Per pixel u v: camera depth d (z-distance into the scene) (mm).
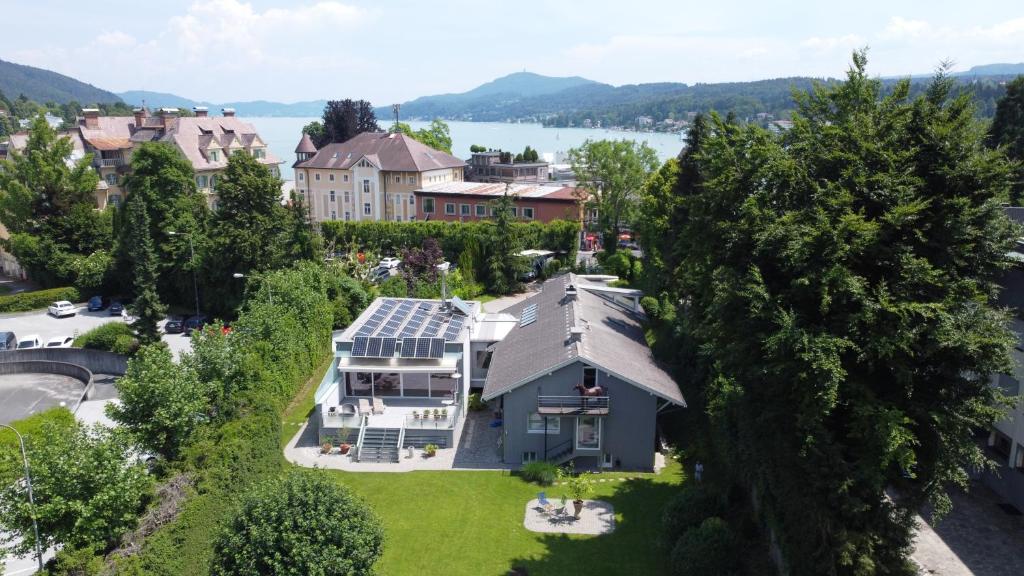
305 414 44156
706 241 29078
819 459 22328
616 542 29500
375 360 42094
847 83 26703
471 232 76188
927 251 23172
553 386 36375
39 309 74750
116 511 25422
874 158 23953
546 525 30953
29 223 81062
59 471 24828
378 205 96812
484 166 123438
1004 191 23469
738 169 28141
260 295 51781
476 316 51375
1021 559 24578
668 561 27719
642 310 54938
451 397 43156
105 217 83625
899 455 20188
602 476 35906
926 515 27578
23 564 29094
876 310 21516
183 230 72562
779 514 25016
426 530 30547
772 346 21609
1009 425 28500
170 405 30547
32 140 83500
